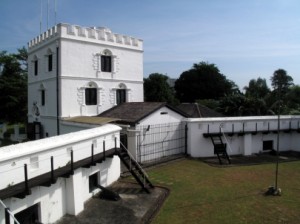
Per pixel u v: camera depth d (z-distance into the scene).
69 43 24.95
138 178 15.30
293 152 26.92
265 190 15.69
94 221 11.66
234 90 62.97
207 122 23.92
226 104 35.31
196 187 16.03
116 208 12.95
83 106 26.03
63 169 11.49
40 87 28.33
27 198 10.11
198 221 11.77
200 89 60.41
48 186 10.45
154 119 21.91
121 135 20.66
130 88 29.52
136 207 13.11
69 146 12.39
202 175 18.53
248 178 18.02
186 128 23.97
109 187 15.62
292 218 12.16
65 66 24.80
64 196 12.14
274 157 24.62
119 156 15.33
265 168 20.75
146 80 56.50
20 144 10.37
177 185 16.34
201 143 23.86
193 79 61.22
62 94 24.75
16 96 44.88
